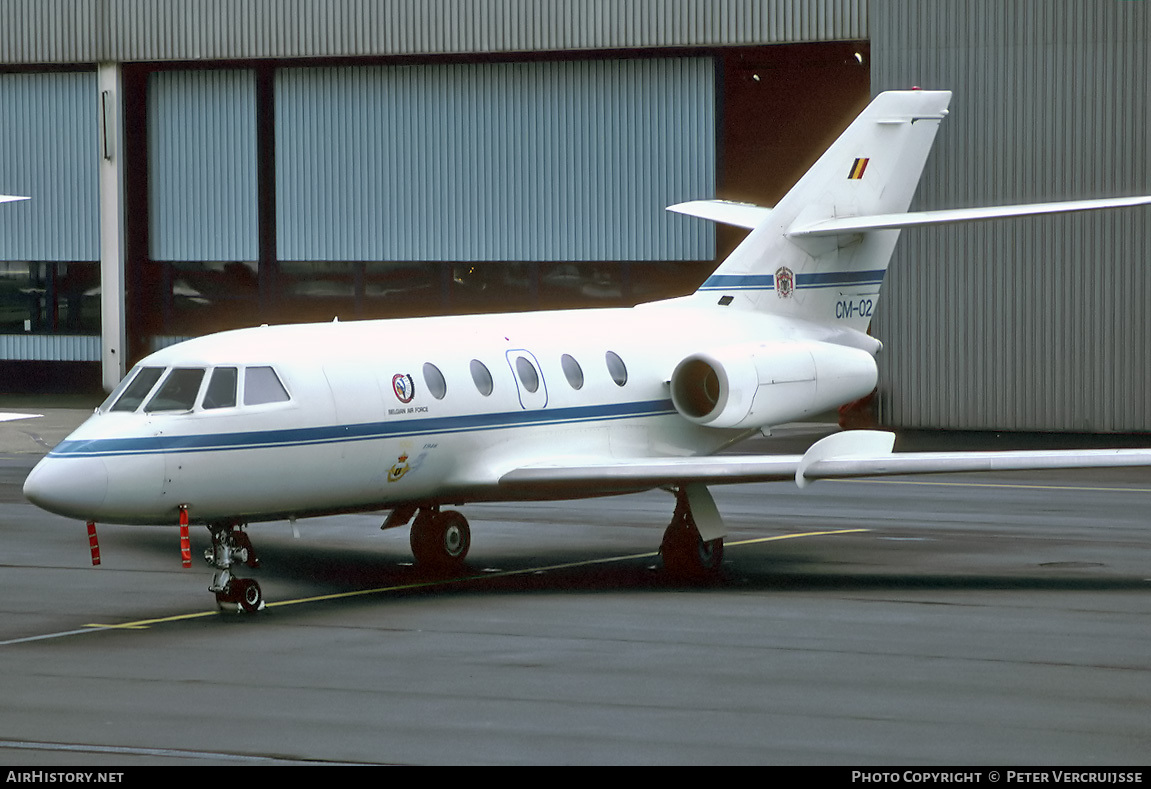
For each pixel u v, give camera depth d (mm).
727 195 138625
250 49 131125
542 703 44250
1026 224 115688
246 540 61156
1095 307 114625
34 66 139875
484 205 131875
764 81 138250
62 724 42312
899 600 60438
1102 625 55312
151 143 139125
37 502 54656
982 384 117625
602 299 133000
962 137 116438
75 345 143125
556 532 79000
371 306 138000
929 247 118062
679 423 74125
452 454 64562
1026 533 77938
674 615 57531
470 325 68938
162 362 58906
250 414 58094
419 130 132750
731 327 77125
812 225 78812
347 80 133750
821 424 126688
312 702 44469
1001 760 38406
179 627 55812
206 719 42719
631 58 127250
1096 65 113250
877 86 118062
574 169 129625
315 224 136125
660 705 43906
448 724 42031
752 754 39000
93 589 63594
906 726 41594
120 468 55250
